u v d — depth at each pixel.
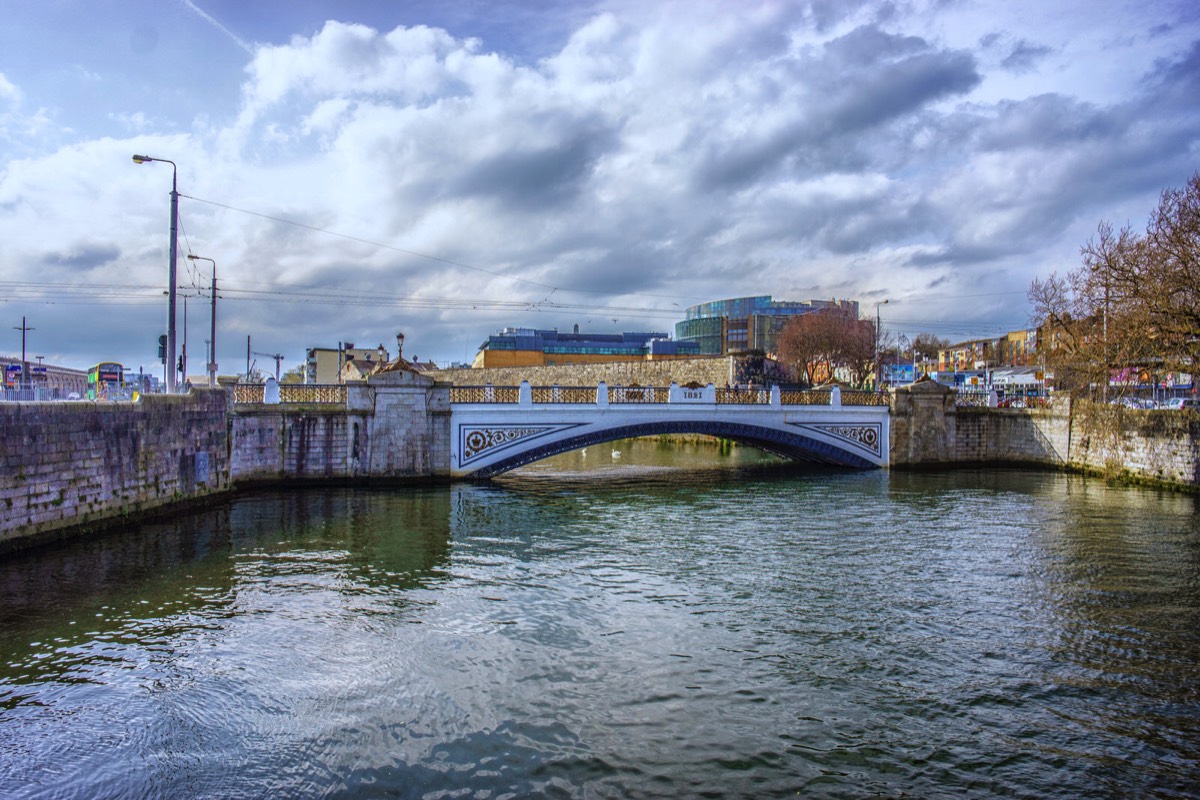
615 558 17.28
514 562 16.83
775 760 8.05
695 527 21.34
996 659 10.98
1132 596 14.25
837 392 36.34
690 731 8.70
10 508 16.02
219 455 25.33
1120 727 8.88
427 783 7.58
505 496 27.27
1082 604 13.73
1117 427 32.38
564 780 7.62
